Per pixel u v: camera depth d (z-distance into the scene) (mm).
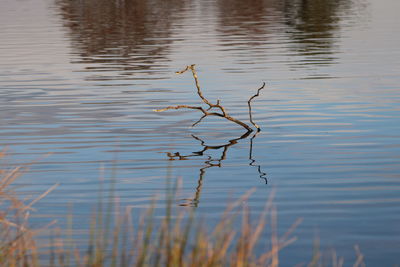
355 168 13648
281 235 9945
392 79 24484
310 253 9266
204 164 14281
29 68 29719
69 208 11273
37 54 34156
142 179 13172
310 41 37156
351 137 16359
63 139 16734
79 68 29500
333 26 45000
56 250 8773
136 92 23438
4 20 54531
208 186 12648
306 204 11422
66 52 34781
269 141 16312
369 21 47562
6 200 11461
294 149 15438
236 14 56031
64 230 9969
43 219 10617
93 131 17594
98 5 69188
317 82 24453
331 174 13273
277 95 22250
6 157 14969
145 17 54719
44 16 57250
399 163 13898
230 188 12484
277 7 62625
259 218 10703
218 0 73438
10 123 18766
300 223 10477
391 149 15070
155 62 30812
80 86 24953
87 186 12680
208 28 45094
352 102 20656
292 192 12156
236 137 16859
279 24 46875
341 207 11219
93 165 14258
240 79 25609
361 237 9844
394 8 57875
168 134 17250
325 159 14422
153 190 12398
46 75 27734
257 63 29672
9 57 33344
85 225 10281
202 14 56500
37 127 18172
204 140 16578
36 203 11562
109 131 17578
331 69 27422
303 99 21438
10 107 21188
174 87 24297
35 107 21078
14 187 12562
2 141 16625
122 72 28125
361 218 10656
